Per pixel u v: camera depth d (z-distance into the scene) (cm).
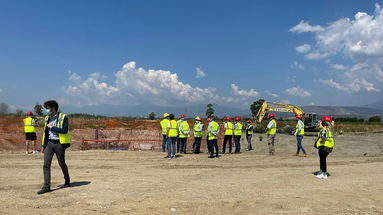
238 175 1003
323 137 938
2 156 1423
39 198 682
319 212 617
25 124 1548
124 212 595
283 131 3472
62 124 742
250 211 617
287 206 648
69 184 803
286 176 980
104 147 2083
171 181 888
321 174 955
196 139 1697
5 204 633
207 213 601
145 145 2083
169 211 605
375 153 1825
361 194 745
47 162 745
